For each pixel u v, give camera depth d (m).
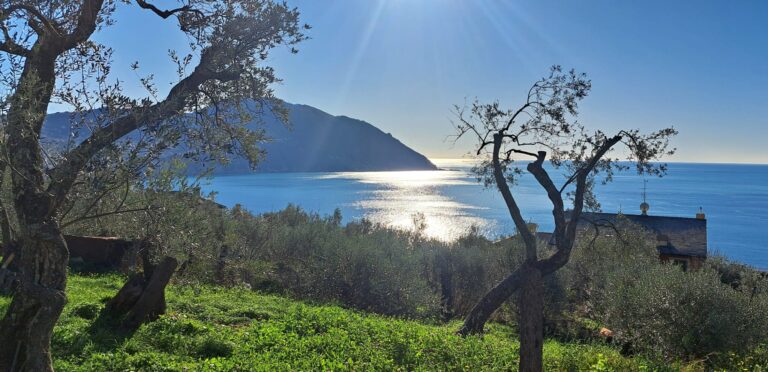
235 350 11.06
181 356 10.41
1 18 6.82
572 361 12.70
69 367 8.79
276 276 25.09
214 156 7.85
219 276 20.05
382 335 12.88
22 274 6.68
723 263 37.97
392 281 23.30
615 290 20.72
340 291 23.59
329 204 136.50
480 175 15.66
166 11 8.52
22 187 6.64
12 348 6.61
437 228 86.62
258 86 8.56
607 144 14.03
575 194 13.98
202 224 9.16
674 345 16.27
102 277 18.75
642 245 26.25
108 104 6.50
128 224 8.45
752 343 15.98
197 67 8.05
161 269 12.16
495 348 13.05
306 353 11.10
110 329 11.39
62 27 8.34
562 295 24.33
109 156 6.38
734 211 163.25
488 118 14.66
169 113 6.96
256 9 8.41
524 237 13.68
